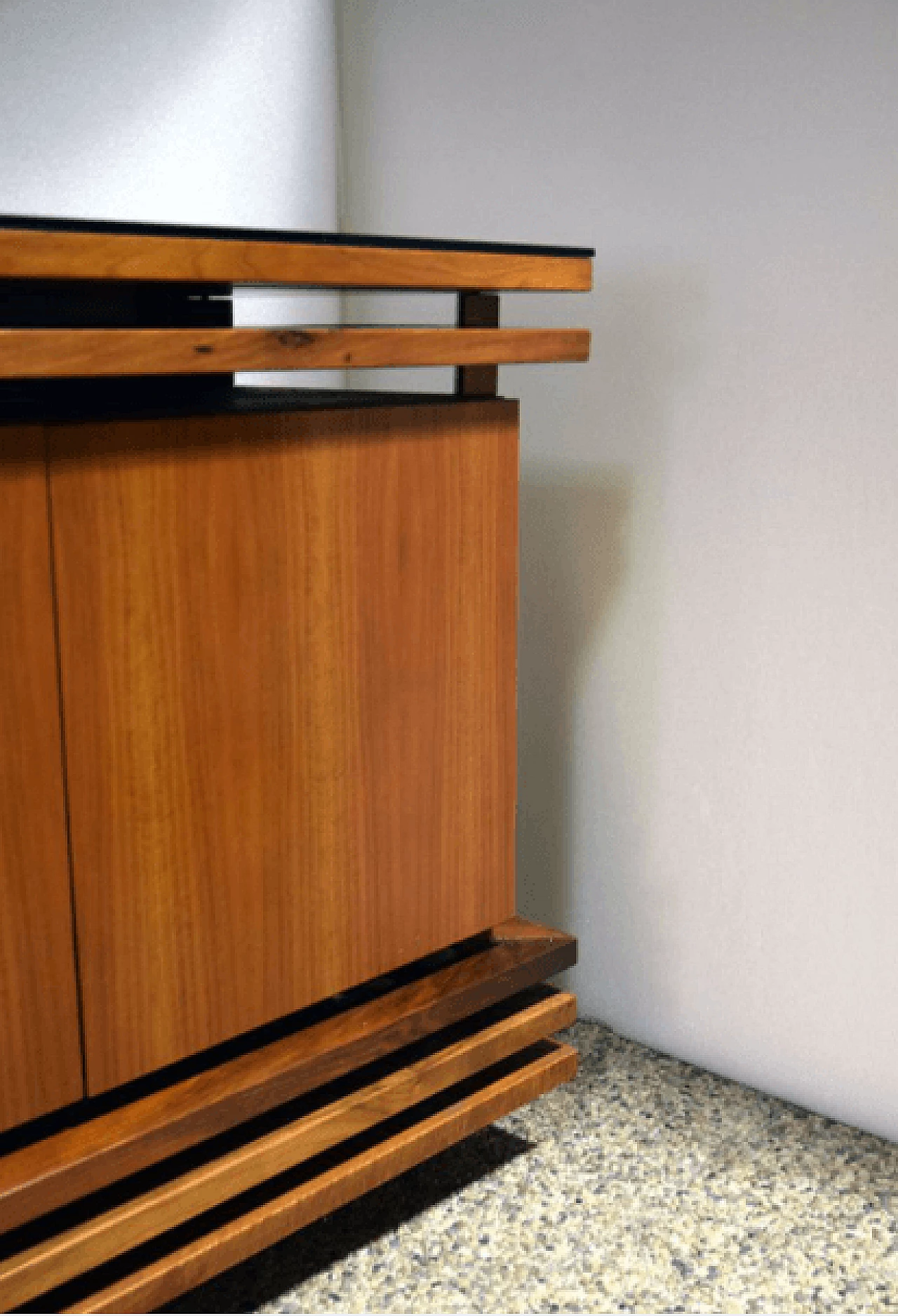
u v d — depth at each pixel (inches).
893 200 36.8
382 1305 34.2
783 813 42.5
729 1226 37.5
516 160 45.5
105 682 28.0
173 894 30.1
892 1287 35.0
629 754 46.5
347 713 33.0
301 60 48.1
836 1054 42.6
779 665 41.8
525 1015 38.2
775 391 40.3
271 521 30.3
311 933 33.3
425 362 31.5
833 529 39.7
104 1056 29.4
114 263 25.5
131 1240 28.8
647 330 43.1
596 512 45.8
